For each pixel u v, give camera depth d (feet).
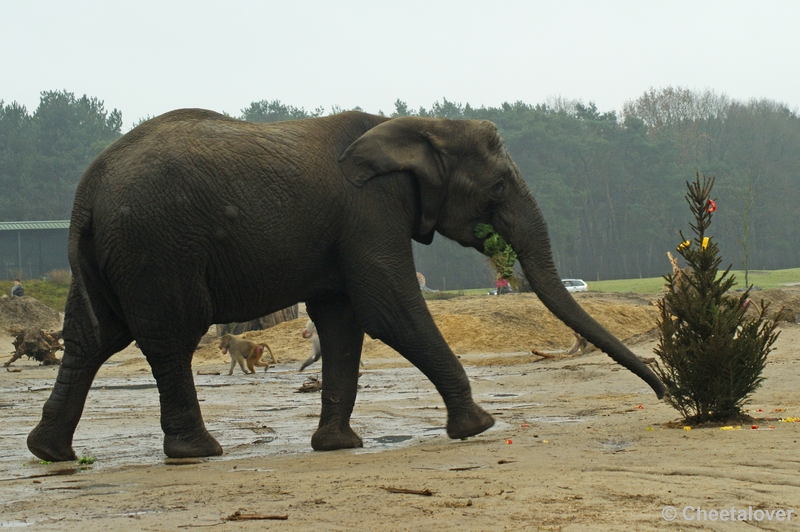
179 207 30.30
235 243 30.96
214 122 32.09
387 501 21.25
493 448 30.55
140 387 75.00
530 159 330.54
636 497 20.93
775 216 359.25
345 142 33.73
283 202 31.48
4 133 358.23
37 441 32.42
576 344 87.30
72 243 30.91
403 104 384.47
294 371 93.91
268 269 31.81
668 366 35.78
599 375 62.18
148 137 31.32
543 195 309.83
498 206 35.60
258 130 32.32
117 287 31.07
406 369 87.61
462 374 33.76
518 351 108.17
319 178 32.19
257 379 83.41
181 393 32.30
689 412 38.81
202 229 30.55
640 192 345.72
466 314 120.26
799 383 49.88
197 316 31.37
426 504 20.74
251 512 20.51
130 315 31.22
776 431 31.09
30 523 20.57
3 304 166.09
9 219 316.40
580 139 341.41
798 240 372.79
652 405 44.96
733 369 34.58
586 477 23.70
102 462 32.09
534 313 121.49
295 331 123.24
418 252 322.96
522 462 27.02
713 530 17.85
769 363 59.72
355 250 32.89
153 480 26.68
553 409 46.11
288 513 20.31
